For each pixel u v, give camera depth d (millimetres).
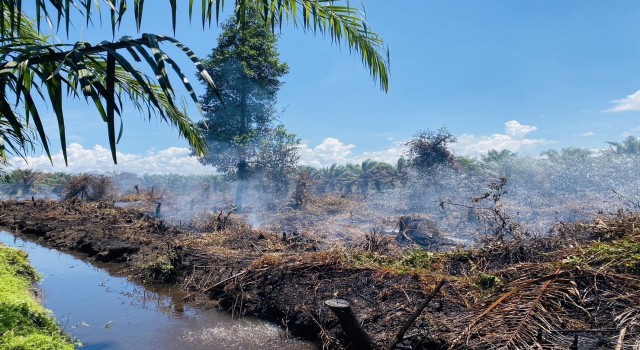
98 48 3123
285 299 6016
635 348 3459
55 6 3018
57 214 16125
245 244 9086
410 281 5656
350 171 34281
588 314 4121
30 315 5043
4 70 2902
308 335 5422
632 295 4172
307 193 17266
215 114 17453
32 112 2900
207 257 8102
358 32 4770
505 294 4586
